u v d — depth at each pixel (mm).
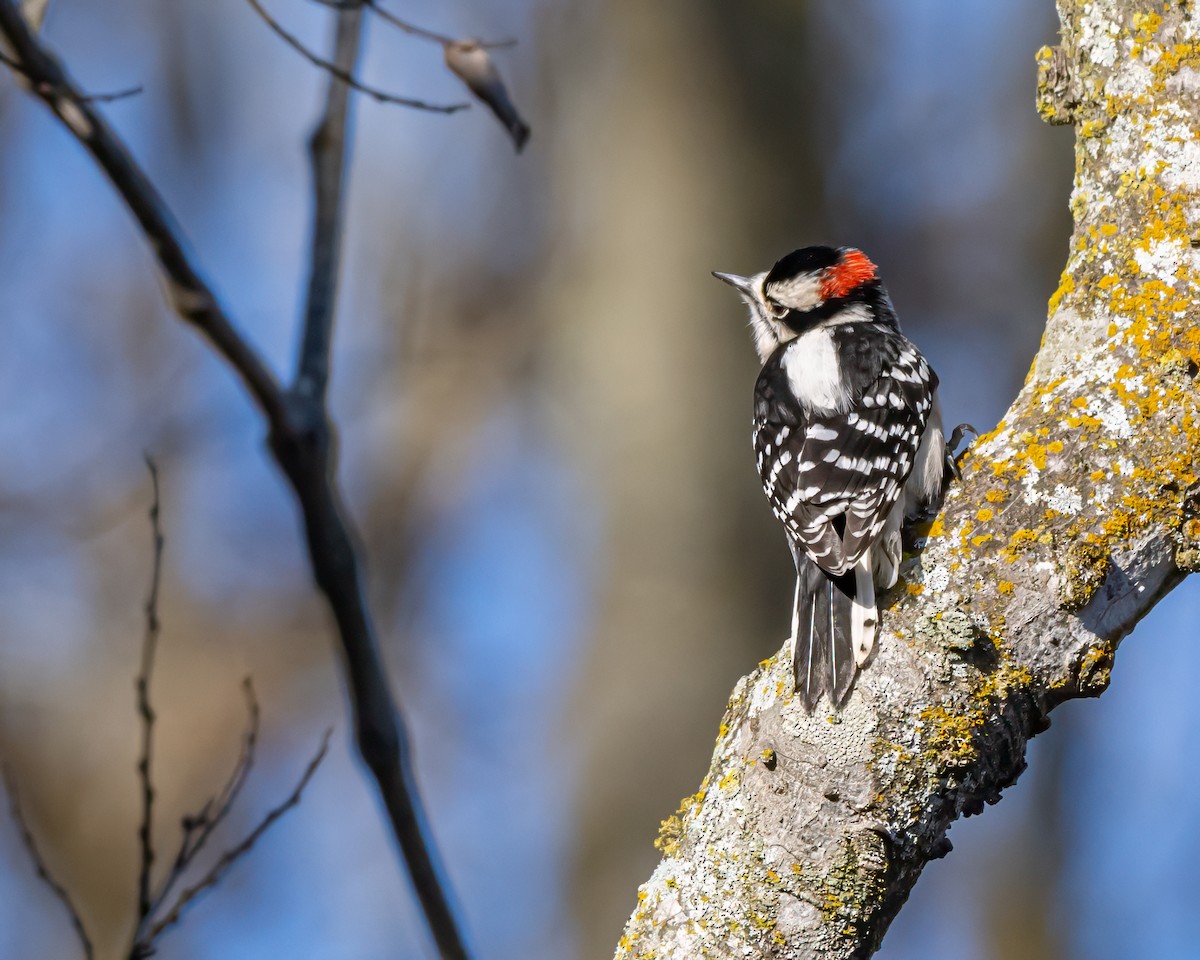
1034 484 5680
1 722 15953
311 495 3160
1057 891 16688
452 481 17938
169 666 16500
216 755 16344
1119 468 5656
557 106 16906
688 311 13383
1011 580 5582
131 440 16734
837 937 5457
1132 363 5797
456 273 18094
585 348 13664
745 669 12336
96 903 15461
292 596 17016
